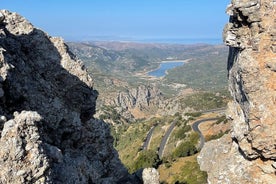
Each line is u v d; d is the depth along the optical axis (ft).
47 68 113.50
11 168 68.28
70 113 111.24
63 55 119.14
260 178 103.19
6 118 78.95
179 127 538.88
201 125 471.21
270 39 96.43
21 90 94.94
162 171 304.71
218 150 120.67
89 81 122.83
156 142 515.50
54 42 119.75
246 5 98.27
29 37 113.19
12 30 111.24
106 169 122.52
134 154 506.89
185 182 243.60
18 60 100.12
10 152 68.74
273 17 96.32
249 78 97.86
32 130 72.69
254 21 98.58
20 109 93.50
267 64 96.22
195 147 363.76
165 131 550.77
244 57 99.60
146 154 345.51
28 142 71.36
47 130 99.81
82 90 120.67
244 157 108.17
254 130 98.68
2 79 85.40
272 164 100.53
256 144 98.89
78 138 112.37
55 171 80.53
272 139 96.84
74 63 120.37
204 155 126.31
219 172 112.16
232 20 109.70
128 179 127.85
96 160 117.29
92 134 119.75
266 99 96.84
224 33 113.70
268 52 96.73
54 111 104.32
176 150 358.84
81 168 93.25
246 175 105.60
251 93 97.96
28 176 69.31
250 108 98.58
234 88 113.70
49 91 106.83
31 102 97.96
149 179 126.72
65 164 86.79
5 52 93.86
